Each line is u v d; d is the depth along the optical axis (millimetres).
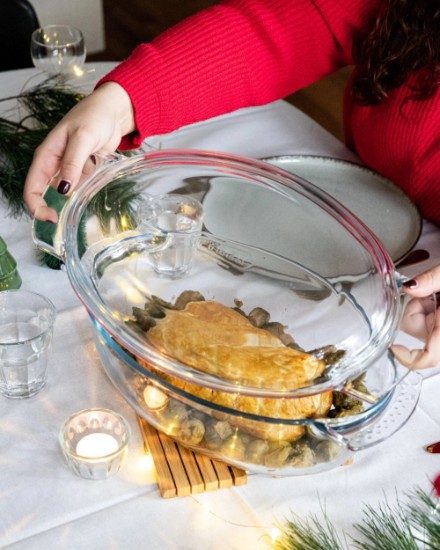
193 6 2807
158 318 645
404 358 666
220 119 1158
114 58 2520
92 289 637
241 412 602
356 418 610
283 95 1079
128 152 1023
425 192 1018
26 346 706
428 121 981
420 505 668
